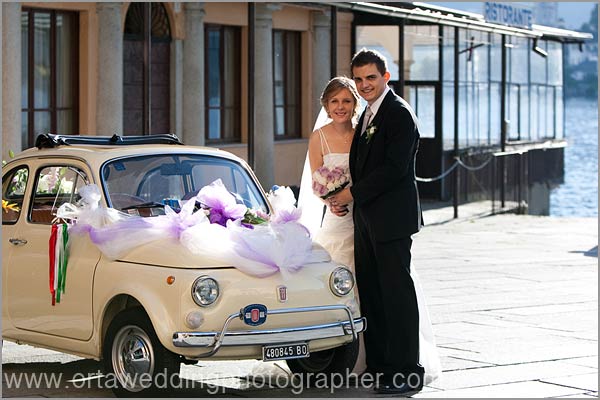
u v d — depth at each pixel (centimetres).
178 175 1016
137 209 977
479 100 3509
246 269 886
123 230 919
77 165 1009
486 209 3164
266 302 885
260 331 878
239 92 2786
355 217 1009
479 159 3484
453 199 3150
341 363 970
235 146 2734
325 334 912
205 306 863
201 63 2394
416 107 3297
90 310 934
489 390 962
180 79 2484
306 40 3034
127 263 911
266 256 895
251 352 878
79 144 1064
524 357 1111
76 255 955
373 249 995
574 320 1345
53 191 1021
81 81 2220
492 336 1232
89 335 938
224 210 961
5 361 1082
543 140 4094
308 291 910
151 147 1038
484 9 2792
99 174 984
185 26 2388
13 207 1050
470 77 3444
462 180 3362
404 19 2636
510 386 978
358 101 1034
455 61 2902
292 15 2933
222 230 905
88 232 948
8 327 1020
